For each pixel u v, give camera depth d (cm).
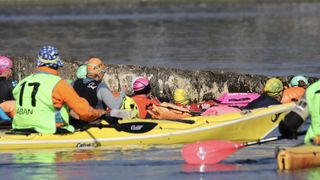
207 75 7294
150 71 7444
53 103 4575
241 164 4069
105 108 5025
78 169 4034
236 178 3744
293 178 3666
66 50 13188
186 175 3850
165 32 17712
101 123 4775
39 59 4584
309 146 3844
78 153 4491
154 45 13925
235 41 14625
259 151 4459
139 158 4309
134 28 19388
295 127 3725
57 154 4462
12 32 18075
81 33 17712
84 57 11850
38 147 4594
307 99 3716
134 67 7488
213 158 4038
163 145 4756
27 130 4647
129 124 4791
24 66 8012
